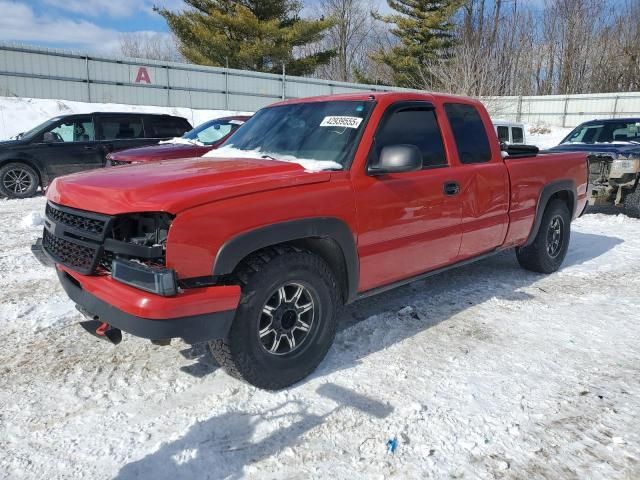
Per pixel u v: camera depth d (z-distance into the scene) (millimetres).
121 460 2555
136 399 3084
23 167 10609
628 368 3533
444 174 4059
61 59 23672
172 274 2605
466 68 24406
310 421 2885
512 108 33562
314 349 3314
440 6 37844
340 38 46406
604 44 38844
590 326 4238
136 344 3807
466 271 5824
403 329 4141
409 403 3064
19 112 20312
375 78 43219
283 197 3033
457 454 2625
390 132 3766
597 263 6199
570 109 32906
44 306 4551
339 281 3559
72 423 2848
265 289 2986
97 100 24875
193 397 3109
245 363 3004
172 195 2748
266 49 31188
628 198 9156
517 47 36500
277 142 3961
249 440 2717
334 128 3754
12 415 2912
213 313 2762
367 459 2584
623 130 10242
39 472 2467
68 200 3078
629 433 2803
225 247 2783
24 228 7793
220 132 9031
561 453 2637
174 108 26078
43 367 3459
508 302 4789
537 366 3551
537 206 5184
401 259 3811
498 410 3012
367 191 3463
